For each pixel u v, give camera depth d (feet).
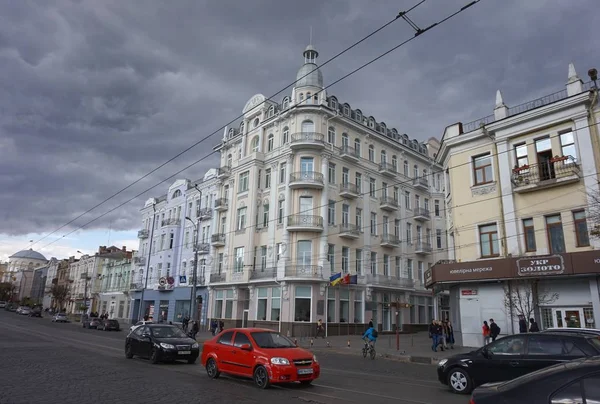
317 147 122.72
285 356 35.06
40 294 347.36
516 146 73.10
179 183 180.34
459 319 77.20
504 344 33.68
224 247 141.28
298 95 129.90
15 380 34.27
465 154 79.82
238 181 141.18
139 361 50.90
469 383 34.01
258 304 123.85
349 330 120.88
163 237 178.81
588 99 64.34
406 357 67.77
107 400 27.89
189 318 133.18
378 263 136.87
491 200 74.49
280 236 122.93
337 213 125.80
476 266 71.67
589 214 60.59
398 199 150.00
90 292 246.47
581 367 14.24
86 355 54.90
